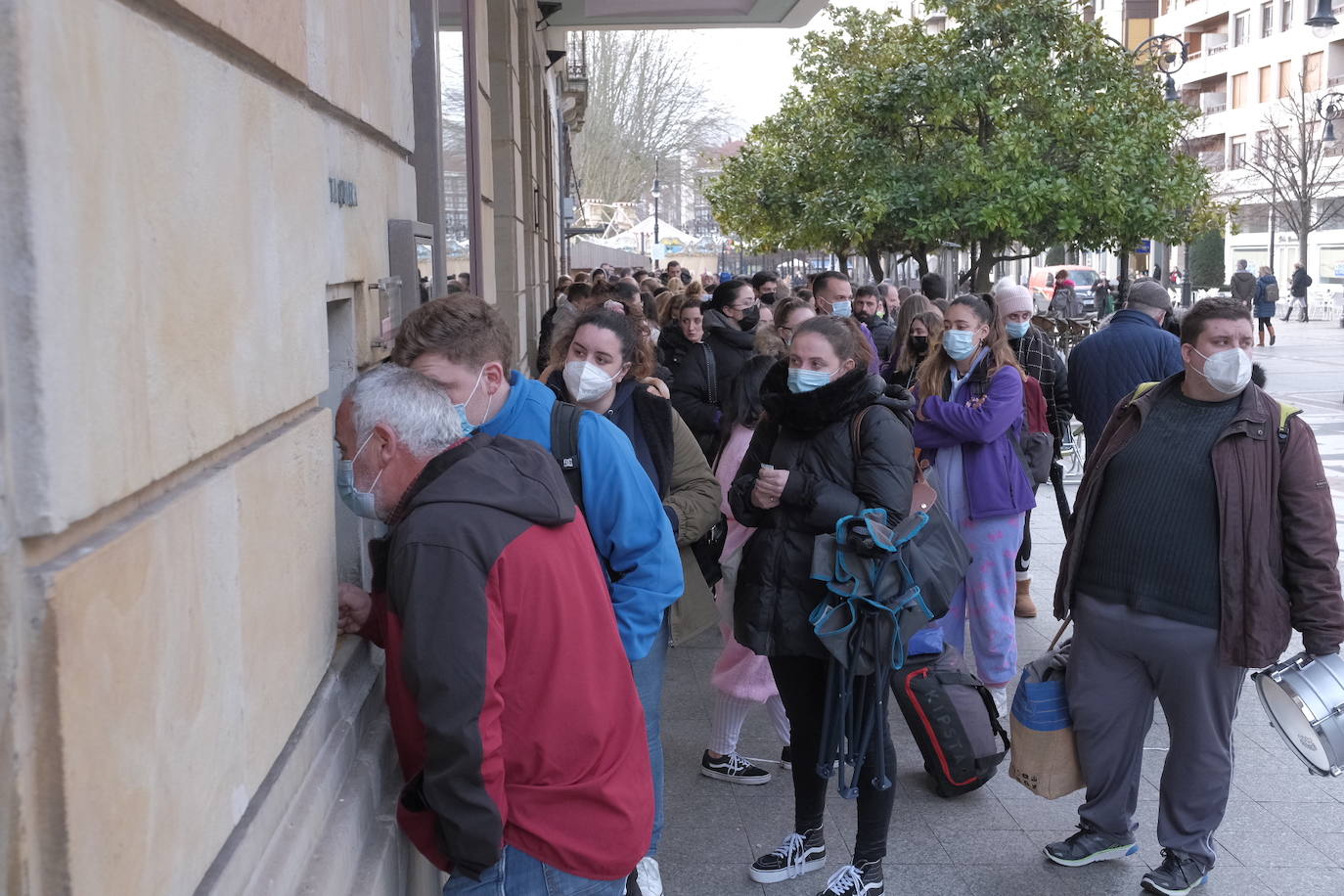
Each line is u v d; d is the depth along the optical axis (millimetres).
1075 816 4527
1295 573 3621
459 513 2207
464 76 6016
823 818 4406
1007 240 15242
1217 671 3754
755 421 5055
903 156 15641
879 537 3467
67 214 1117
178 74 1454
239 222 1709
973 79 14555
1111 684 3939
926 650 4234
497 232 9719
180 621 1407
